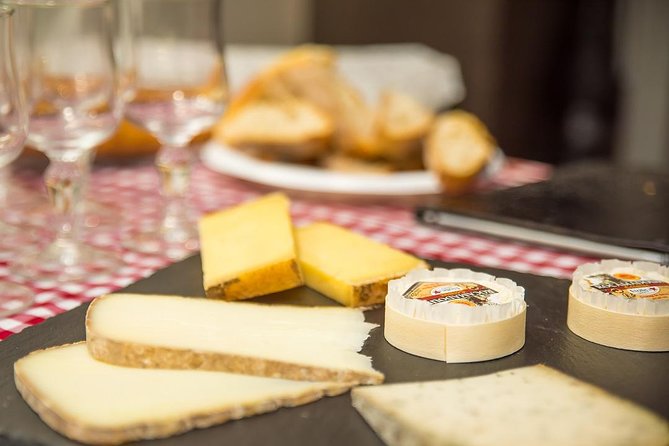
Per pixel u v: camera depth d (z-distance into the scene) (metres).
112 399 0.79
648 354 0.94
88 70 1.24
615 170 1.79
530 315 1.05
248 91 1.93
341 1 3.83
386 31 3.89
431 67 3.01
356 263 1.13
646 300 0.94
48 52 1.22
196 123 1.44
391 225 1.55
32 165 1.86
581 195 1.57
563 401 0.79
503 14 3.79
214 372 0.86
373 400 0.78
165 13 1.37
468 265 1.22
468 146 1.67
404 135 1.75
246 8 3.60
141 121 1.42
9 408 0.81
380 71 2.88
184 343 0.88
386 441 0.75
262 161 1.80
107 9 1.25
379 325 1.00
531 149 4.10
